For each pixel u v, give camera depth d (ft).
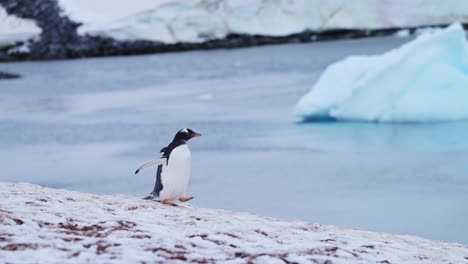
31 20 326.85
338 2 336.49
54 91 214.07
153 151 103.09
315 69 237.86
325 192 70.64
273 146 101.50
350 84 124.26
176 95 185.88
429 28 335.88
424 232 54.90
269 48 321.32
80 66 290.35
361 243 27.81
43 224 24.16
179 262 21.29
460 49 123.24
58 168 90.99
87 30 324.19
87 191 75.41
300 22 335.88
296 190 72.02
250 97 171.22
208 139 110.22
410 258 26.35
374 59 125.90
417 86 120.26
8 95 207.10
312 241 26.71
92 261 20.30
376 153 93.35
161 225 26.30
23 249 20.77
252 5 330.95
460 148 94.38
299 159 90.48
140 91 202.59
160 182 32.37
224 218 30.30
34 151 106.73
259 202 66.74
